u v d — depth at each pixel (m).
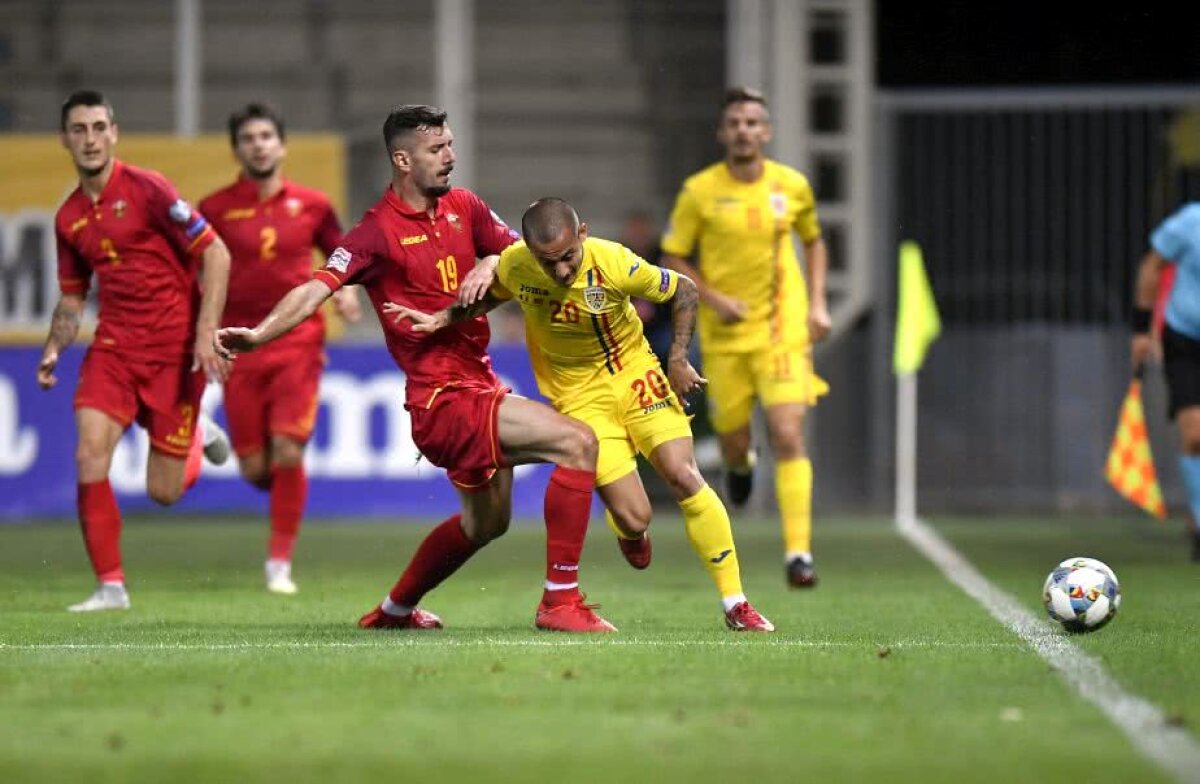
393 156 23.33
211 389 49.59
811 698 17.72
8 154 50.53
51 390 50.38
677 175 57.72
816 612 27.59
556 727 16.17
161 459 29.41
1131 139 53.91
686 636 23.20
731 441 34.38
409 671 19.55
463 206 23.95
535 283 23.11
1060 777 14.05
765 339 33.31
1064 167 54.28
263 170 33.47
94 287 50.47
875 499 54.72
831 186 55.16
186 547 42.50
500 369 50.78
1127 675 19.27
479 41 57.53
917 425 54.78
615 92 57.59
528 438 23.33
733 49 54.97
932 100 54.56
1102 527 49.38
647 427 24.14
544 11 57.56
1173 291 38.53
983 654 21.06
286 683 18.75
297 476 33.22
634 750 15.13
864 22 54.75
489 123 57.56
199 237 28.62
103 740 15.69
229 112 57.09
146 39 55.81
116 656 21.22
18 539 44.56
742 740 15.56
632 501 23.97
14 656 21.31
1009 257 54.56
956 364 54.69
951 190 54.75
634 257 23.45
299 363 33.34
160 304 28.88
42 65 55.81
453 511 50.66
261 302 33.62
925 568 37.12
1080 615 23.47
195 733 15.96
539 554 40.91
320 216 34.00
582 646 21.86
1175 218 38.47
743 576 35.44
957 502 54.56
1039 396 54.38
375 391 50.47
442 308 23.59
